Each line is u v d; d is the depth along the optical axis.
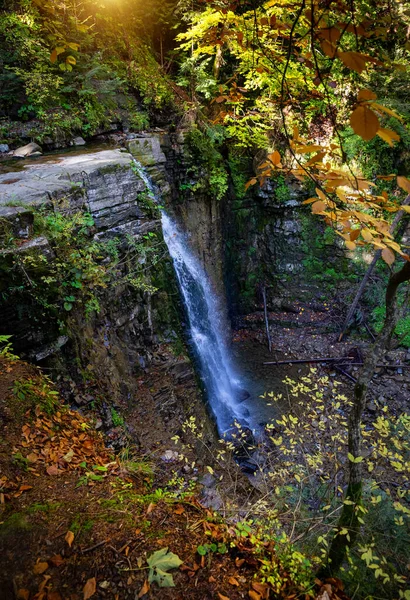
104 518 2.63
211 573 2.43
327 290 11.68
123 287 6.04
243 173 10.82
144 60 9.18
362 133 1.07
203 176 9.29
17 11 7.42
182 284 8.27
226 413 8.66
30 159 6.39
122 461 3.65
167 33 9.93
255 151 10.44
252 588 2.38
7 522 2.51
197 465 5.40
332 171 1.49
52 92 7.32
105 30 8.81
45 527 2.51
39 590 2.20
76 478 3.03
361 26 1.28
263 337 11.57
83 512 2.66
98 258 5.53
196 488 4.71
